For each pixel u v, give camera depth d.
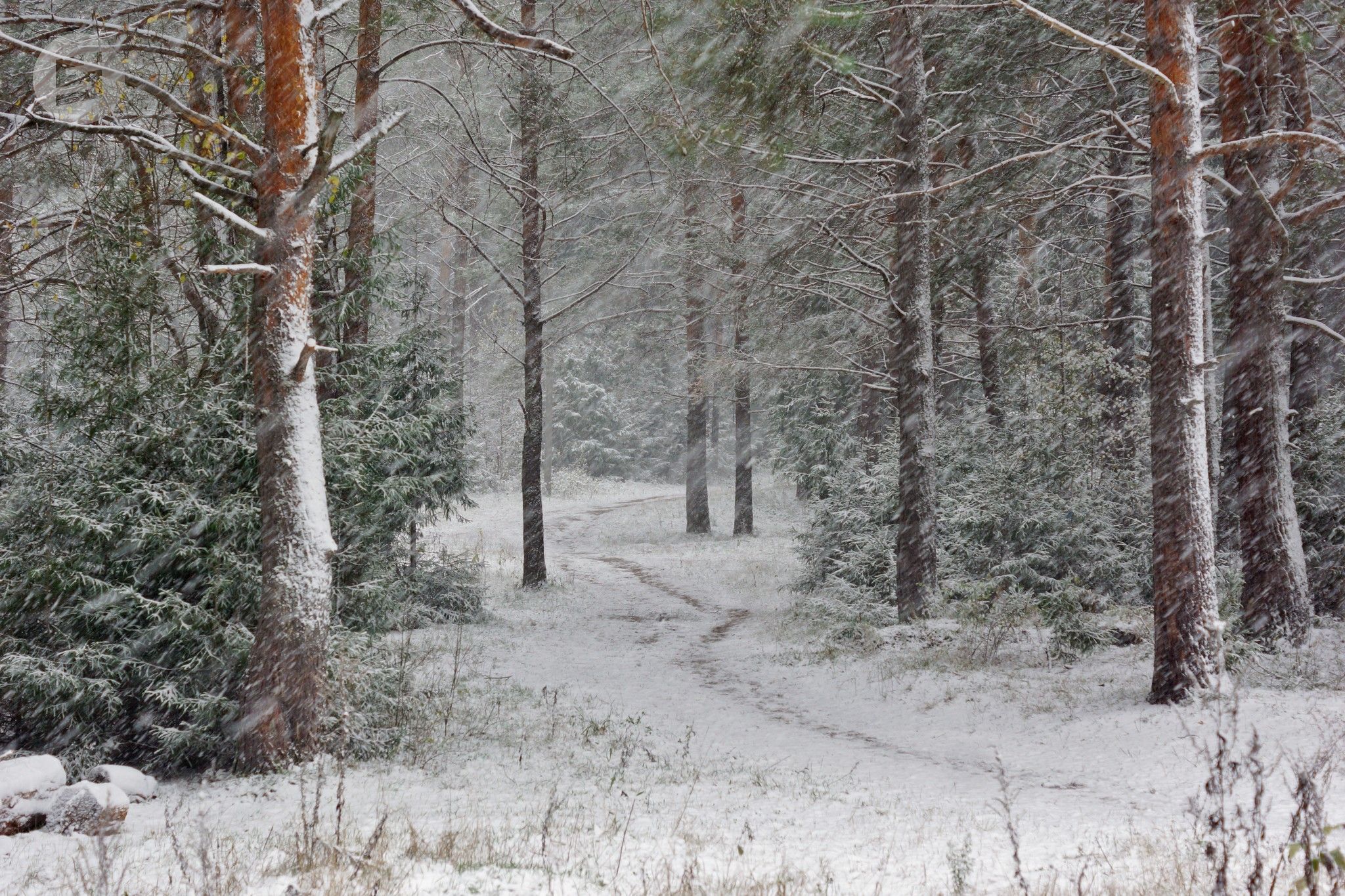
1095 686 12.73
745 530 37.62
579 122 21.45
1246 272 13.73
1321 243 16.22
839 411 33.53
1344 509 15.45
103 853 4.65
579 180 23.95
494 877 5.30
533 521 25.88
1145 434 17.80
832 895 5.26
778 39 12.81
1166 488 11.23
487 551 33.59
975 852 6.55
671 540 37.94
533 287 25.55
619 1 16.73
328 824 6.97
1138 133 17.09
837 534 22.89
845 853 6.52
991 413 23.39
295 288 9.34
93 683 8.99
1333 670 11.96
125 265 10.62
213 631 9.58
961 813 8.09
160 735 9.25
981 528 17.98
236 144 9.23
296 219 9.25
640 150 21.95
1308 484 15.89
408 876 5.19
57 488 10.15
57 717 9.31
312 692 9.21
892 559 19.94
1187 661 11.01
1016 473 18.00
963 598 17.69
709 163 18.75
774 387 35.03
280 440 9.30
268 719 9.02
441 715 11.71
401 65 21.52
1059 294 24.30
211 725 9.26
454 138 23.91
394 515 14.01
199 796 8.27
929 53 17.08
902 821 7.76
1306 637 13.27
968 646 15.48
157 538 9.59
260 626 9.18
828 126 18.09
